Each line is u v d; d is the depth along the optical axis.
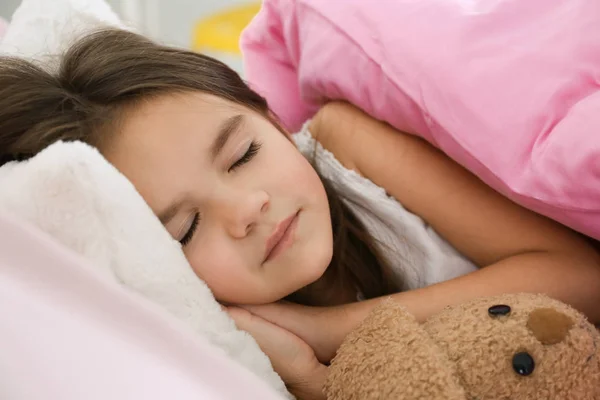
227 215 0.63
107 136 0.65
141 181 0.63
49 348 0.43
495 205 0.74
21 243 0.47
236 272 0.64
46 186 0.53
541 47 0.63
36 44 0.86
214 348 0.55
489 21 0.67
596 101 0.58
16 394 0.41
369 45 0.75
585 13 0.62
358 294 0.85
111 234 0.55
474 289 0.69
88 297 0.47
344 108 0.85
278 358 0.67
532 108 0.61
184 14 1.83
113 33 0.79
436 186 0.76
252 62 1.04
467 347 0.48
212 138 0.65
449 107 0.66
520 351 0.47
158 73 0.70
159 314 0.50
